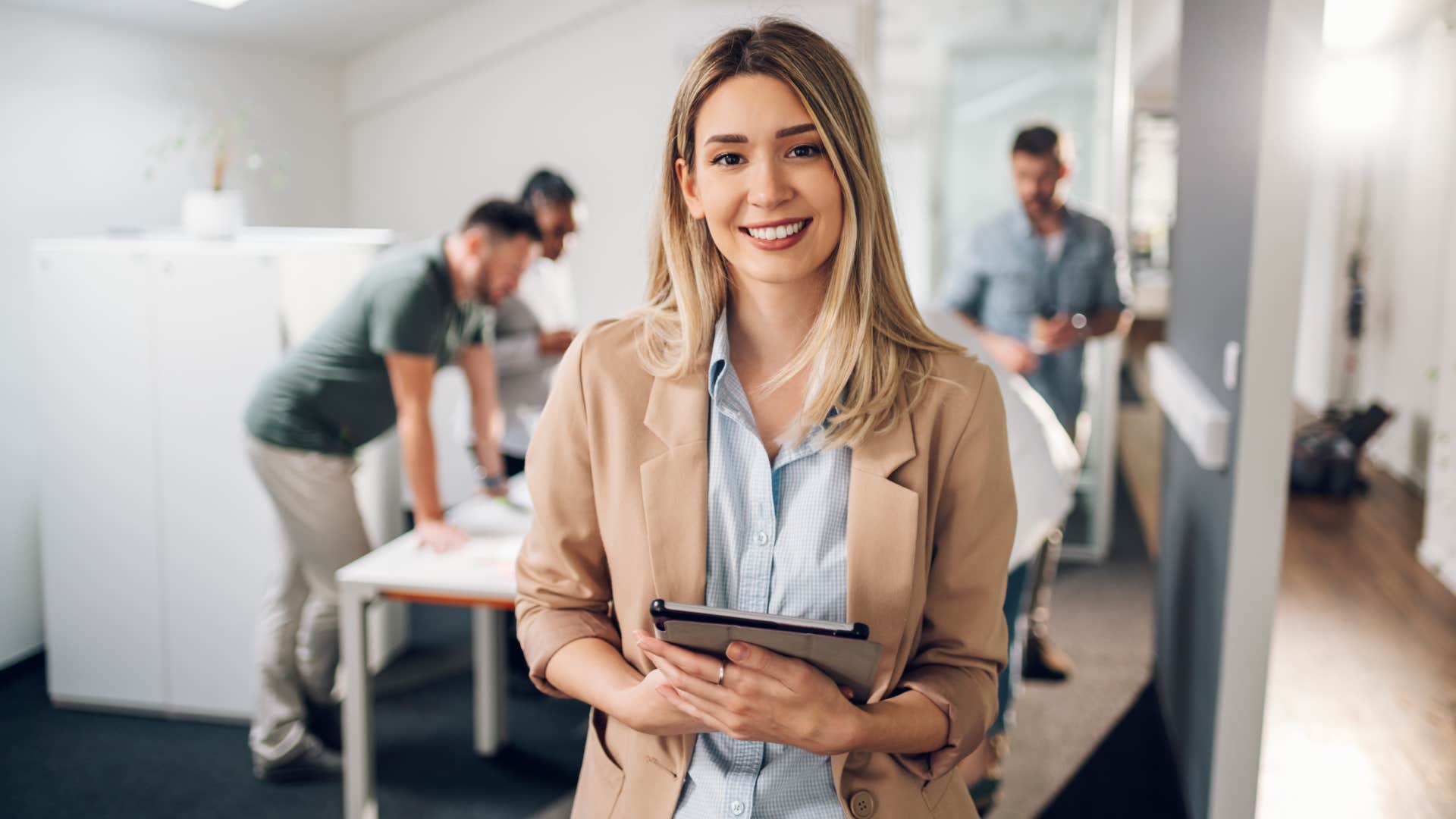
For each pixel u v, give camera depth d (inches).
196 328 119.4
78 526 124.6
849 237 39.3
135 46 151.1
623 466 41.6
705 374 41.6
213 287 118.7
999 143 184.2
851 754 40.9
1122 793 108.1
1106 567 182.2
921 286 210.7
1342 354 263.6
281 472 107.1
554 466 43.3
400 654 145.5
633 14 193.8
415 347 101.2
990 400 41.6
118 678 126.3
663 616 35.8
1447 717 125.0
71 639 126.6
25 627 136.9
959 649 42.4
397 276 101.4
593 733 45.1
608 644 43.4
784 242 38.8
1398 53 228.5
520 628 45.7
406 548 98.0
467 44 195.3
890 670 40.7
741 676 36.1
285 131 184.4
